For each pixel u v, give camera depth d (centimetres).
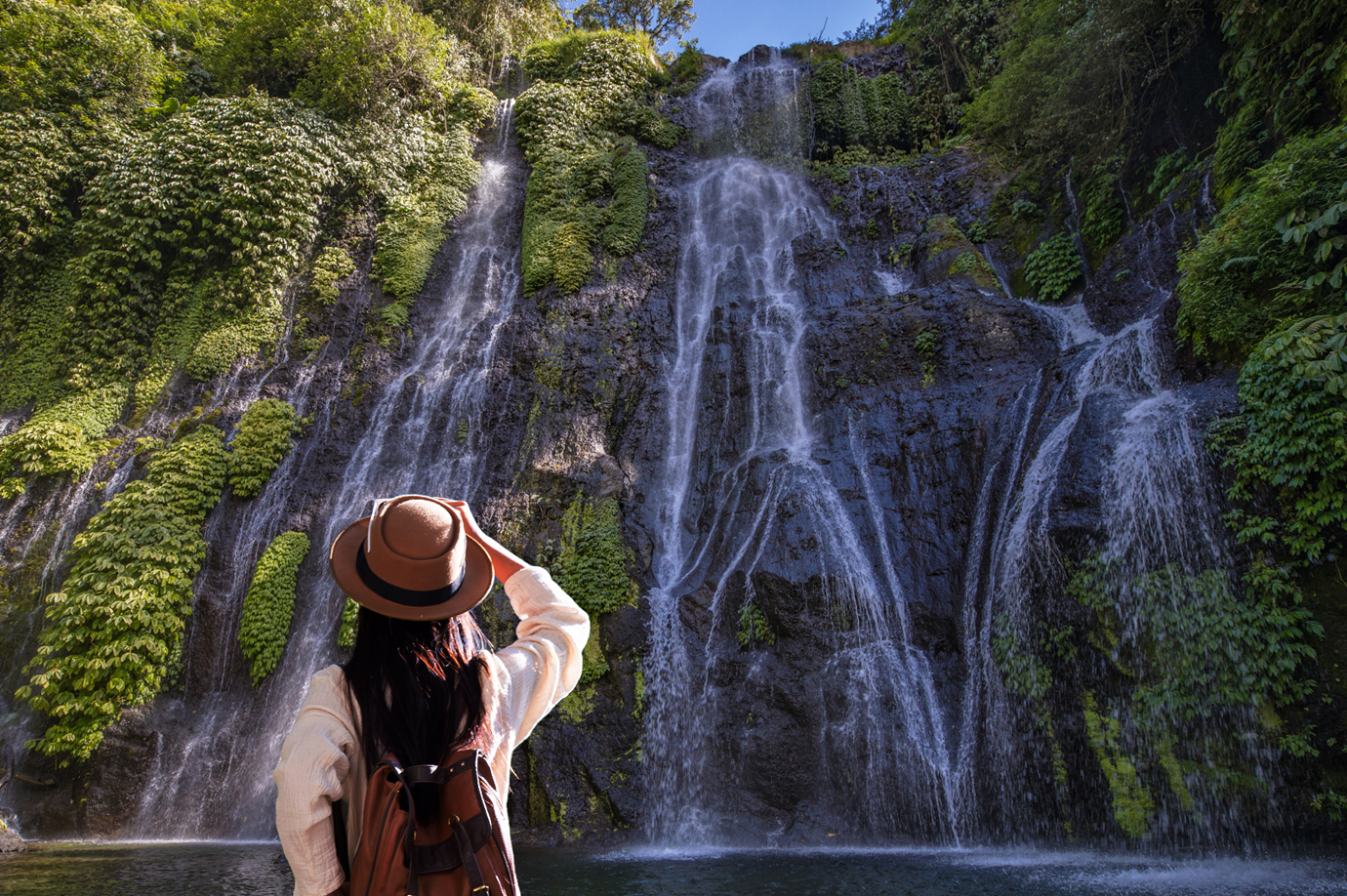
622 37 2522
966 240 1798
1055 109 1714
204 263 1941
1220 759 912
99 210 1884
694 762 1193
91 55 2191
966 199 1944
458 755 157
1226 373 1096
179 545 1477
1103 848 959
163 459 1587
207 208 1928
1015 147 1898
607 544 1409
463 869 149
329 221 2062
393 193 2120
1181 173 1473
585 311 1845
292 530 1566
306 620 1466
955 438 1360
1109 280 1486
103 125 2108
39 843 1154
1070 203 1733
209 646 1422
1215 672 932
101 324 1847
